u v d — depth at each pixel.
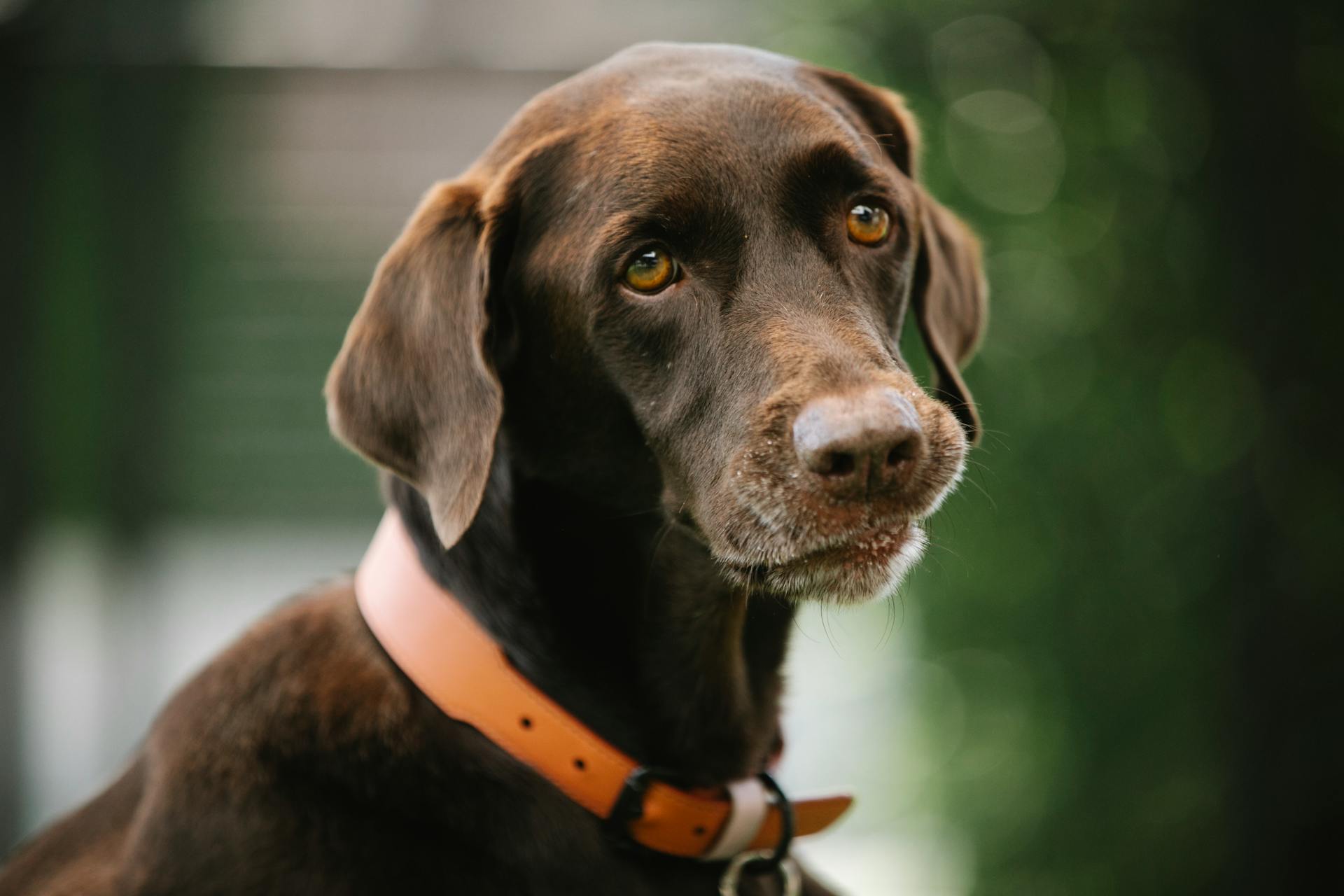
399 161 9.17
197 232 8.95
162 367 8.93
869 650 5.59
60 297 8.55
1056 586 5.12
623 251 2.56
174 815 2.62
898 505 2.39
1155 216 5.20
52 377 8.56
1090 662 5.18
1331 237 5.16
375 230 9.28
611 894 2.57
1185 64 5.23
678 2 8.93
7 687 7.49
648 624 2.76
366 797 2.55
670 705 2.77
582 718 2.71
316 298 9.29
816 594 2.49
